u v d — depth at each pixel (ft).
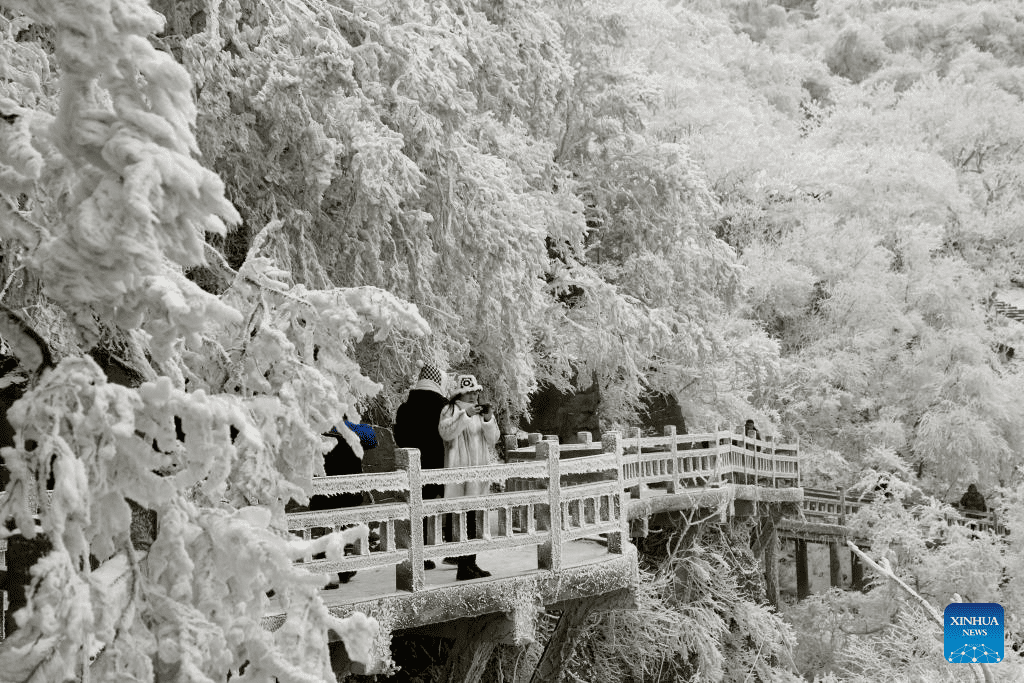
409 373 35.65
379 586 22.49
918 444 87.92
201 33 27.43
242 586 10.59
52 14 9.23
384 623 20.70
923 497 68.13
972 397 89.04
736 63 142.82
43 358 10.62
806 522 71.46
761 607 57.57
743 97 125.18
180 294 9.98
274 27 28.66
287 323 12.80
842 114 121.90
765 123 112.47
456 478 22.65
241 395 12.51
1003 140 121.29
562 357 55.16
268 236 29.71
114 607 9.97
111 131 9.35
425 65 31.40
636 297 63.05
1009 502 66.39
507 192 36.55
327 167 28.89
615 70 61.62
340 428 12.55
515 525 31.37
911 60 168.35
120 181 9.38
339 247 31.83
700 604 51.90
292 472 12.41
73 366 10.13
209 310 10.18
